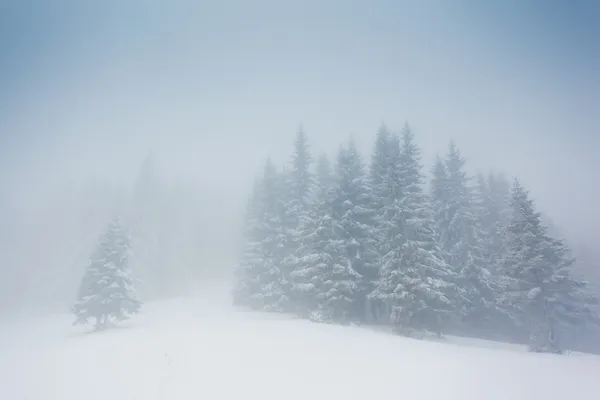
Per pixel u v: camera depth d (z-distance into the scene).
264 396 9.23
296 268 30.39
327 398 9.09
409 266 23.39
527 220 25.78
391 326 25.56
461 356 14.31
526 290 24.52
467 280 28.72
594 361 14.92
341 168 30.44
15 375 12.10
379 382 10.34
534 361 14.16
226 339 17.05
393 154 30.52
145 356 13.90
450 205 31.69
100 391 10.16
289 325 22.52
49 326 31.42
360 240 27.48
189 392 9.57
